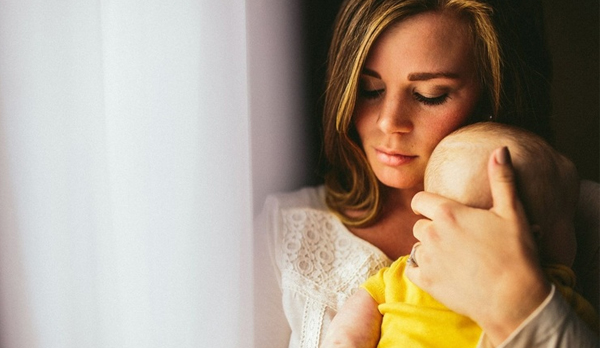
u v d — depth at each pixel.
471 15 0.74
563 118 1.15
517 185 0.66
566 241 0.70
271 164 0.96
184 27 0.59
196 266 0.63
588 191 0.88
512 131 0.70
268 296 0.86
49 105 0.56
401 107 0.77
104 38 0.57
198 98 0.62
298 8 0.95
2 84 0.55
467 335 0.66
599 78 1.12
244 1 0.65
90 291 0.59
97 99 0.58
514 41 0.80
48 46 0.56
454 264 0.65
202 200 0.63
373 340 0.72
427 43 0.73
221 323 0.65
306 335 0.80
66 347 0.59
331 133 0.90
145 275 0.60
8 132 0.56
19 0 0.54
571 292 0.68
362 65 0.77
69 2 0.56
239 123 0.65
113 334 0.60
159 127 0.59
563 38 1.12
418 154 0.80
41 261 0.58
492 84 0.78
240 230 0.67
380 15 0.73
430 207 0.68
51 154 0.57
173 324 0.62
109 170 0.59
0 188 0.57
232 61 0.64
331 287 0.82
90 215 0.59
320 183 1.04
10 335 0.59
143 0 0.57
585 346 0.59
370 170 0.89
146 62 0.58
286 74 0.94
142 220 0.59
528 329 0.60
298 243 0.87
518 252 0.62
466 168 0.67
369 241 0.89
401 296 0.72
